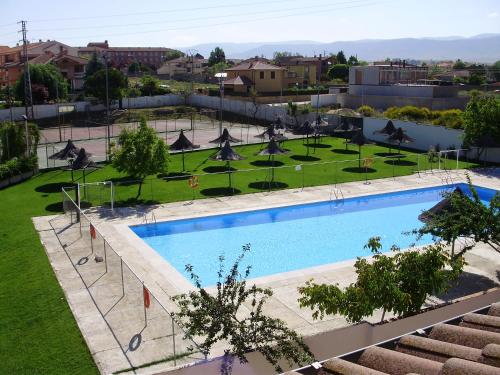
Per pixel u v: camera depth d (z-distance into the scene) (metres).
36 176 34.62
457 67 140.50
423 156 39.62
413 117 50.06
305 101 78.69
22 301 16.31
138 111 70.06
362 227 25.83
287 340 9.26
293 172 35.38
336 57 128.75
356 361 6.97
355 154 41.31
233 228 25.52
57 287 17.25
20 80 71.56
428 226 16.70
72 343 13.69
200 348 10.91
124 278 16.27
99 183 27.03
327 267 19.55
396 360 6.65
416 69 67.19
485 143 36.62
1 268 19.22
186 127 59.16
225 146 32.56
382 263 12.11
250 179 33.47
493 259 20.06
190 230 25.22
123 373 12.27
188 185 31.81
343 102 65.81
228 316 10.46
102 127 60.84
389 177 34.00
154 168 28.22
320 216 27.42
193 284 18.14
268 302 16.38
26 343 13.79
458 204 16.55
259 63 82.75
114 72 69.94
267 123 60.53
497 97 50.09
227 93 79.56
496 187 30.98
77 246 21.36
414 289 11.89
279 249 22.92
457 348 6.80
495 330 7.68
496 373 5.60
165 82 114.56
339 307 11.34
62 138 53.09
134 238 22.66
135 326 14.48
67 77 95.19
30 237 22.47
